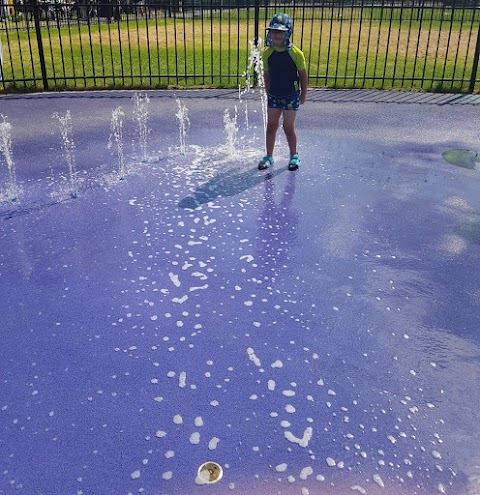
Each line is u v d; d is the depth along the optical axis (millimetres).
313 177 5715
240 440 2648
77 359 3143
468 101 8883
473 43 15617
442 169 6008
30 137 6902
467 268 4117
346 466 2527
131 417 2766
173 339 3312
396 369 3111
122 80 9969
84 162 6062
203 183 5520
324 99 8953
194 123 7523
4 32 17312
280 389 2957
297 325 3461
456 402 2889
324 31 18547
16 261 4105
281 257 4219
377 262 4176
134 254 4223
